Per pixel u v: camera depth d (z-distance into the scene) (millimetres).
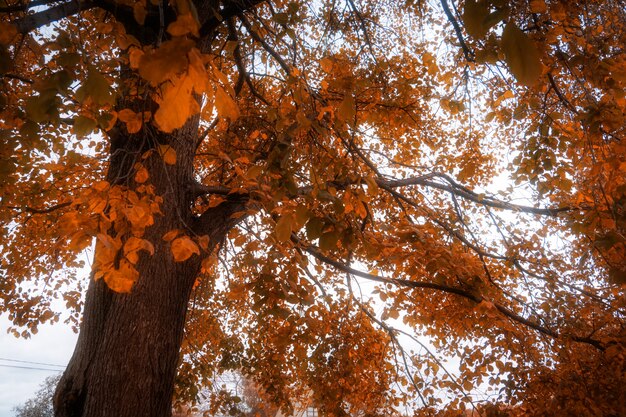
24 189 4656
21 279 6203
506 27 800
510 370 4230
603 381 3725
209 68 1117
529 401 3986
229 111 1105
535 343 4613
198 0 3473
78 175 5449
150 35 2963
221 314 7547
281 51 4305
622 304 3803
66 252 5562
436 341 5402
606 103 2238
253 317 6477
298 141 2699
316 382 5059
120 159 3121
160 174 3152
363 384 5363
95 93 1280
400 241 3094
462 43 3275
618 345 3561
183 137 3449
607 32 2779
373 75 4293
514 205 4656
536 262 4352
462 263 3646
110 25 1658
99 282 3033
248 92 5734
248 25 3760
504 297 4805
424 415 4008
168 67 859
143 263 2895
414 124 4965
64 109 1655
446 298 4688
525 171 3660
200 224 3432
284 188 1932
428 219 4559
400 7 5586
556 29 2430
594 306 4023
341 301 5207
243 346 6988
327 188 2090
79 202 1647
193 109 1123
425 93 5102
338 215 1903
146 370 2699
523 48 792
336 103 3691
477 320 4184
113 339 2715
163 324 2863
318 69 4457
